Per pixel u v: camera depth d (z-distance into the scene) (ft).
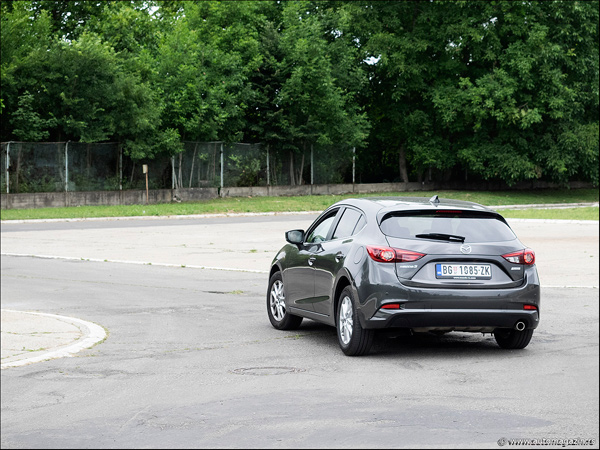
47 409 23.39
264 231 108.47
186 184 171.42
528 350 32.22
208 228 114.21
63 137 158.51
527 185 235.81
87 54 153.89
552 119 211.00
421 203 32.30
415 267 30.07
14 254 79.30
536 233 101.96
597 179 216.74
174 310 45.03
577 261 69.97
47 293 52.75
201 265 69.36
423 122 207.72
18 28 157.89
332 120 192.24
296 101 189.16
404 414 21.85
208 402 23.76
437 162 206.39
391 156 233.55
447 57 206.80
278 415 21.97
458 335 36.68
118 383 26.84
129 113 156.46
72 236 100.42
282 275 37.65
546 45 201.67
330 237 34.50
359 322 30.53
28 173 148.97
